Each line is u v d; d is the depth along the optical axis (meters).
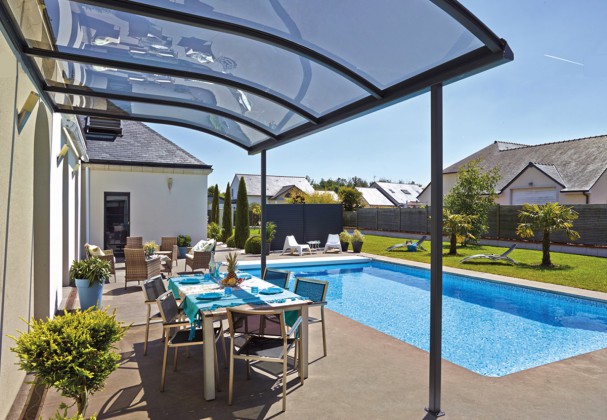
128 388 4.11
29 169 4.44
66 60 4.14
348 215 30.59
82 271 6.75
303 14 3.44
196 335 4.33
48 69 4.55
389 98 4.22
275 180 51.53
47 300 5.63
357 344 5.48
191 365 4.76
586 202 21.67
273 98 5.29
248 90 5.14
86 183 12.94
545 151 27.17
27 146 4.30
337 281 12.41
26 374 4.27
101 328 3.14
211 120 6.81
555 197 23.02
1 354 3.25
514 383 4.31
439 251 3.66
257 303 4.30
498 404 3.81
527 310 8.96
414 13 3.08
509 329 7.51
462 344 6.62
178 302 5.57
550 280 10.59
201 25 3.54
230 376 3.81
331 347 5.36
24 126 4.12
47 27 3.51
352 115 4.90
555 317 8.34
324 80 4.65
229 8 3.38
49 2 3.25
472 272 11.80
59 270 7.29
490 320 8.13
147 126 16.53
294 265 14.59
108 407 3.71
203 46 4.20
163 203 15.12
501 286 10.48
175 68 4.68
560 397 3.97
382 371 4.56
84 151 10.19
